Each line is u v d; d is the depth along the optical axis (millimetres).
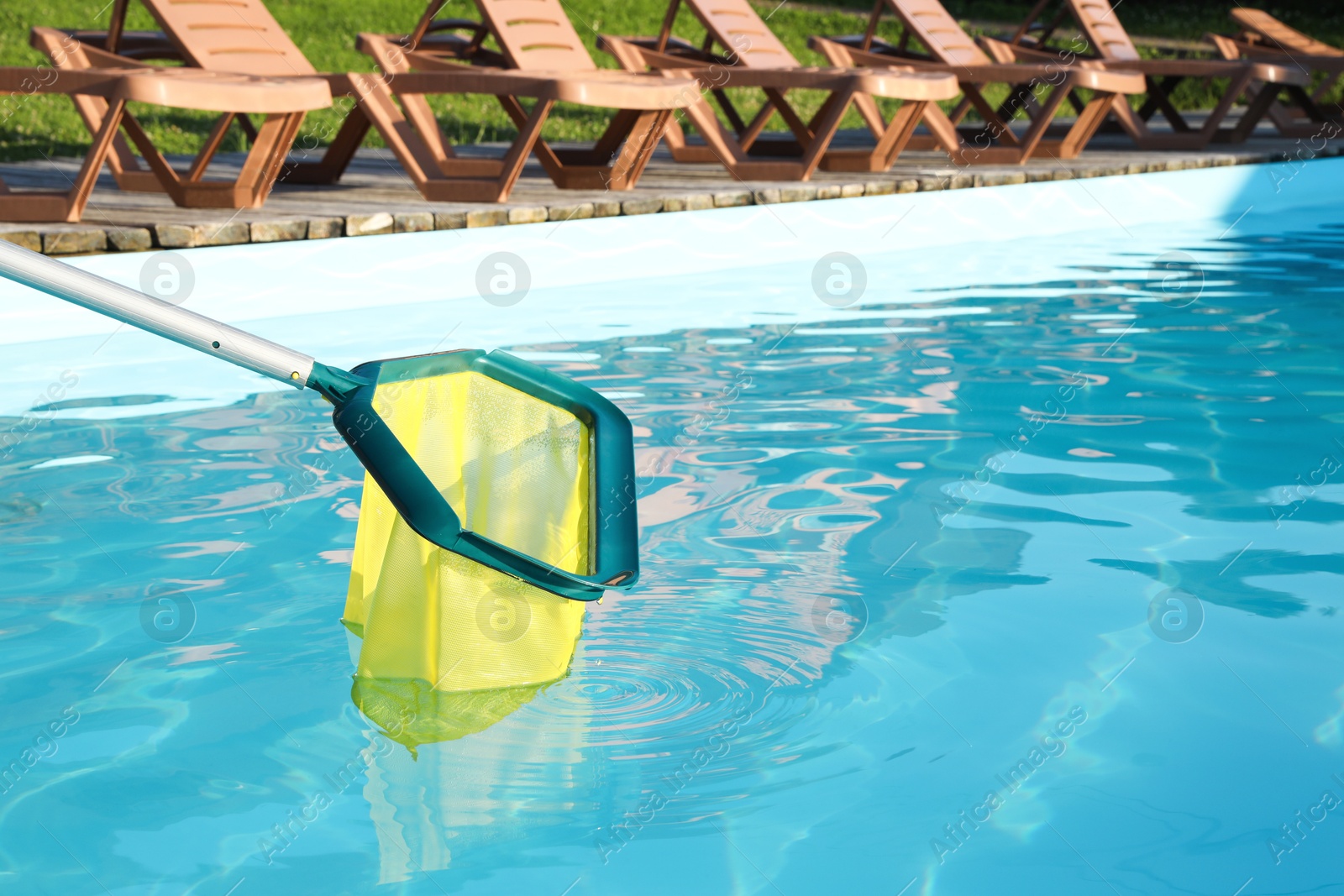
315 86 4500
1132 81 7352
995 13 16594
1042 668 1867
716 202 5375
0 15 9633
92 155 4109
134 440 2963
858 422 3184
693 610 2062
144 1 4902
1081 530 2455
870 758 1602
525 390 1935
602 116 9453
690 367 3730
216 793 1508
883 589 2160
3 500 2527
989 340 4121
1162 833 1453
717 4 6723
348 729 1658
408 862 1378
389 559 1787
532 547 1958
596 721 1688
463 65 5574
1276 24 10867
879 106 11250
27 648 1884
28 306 3746
